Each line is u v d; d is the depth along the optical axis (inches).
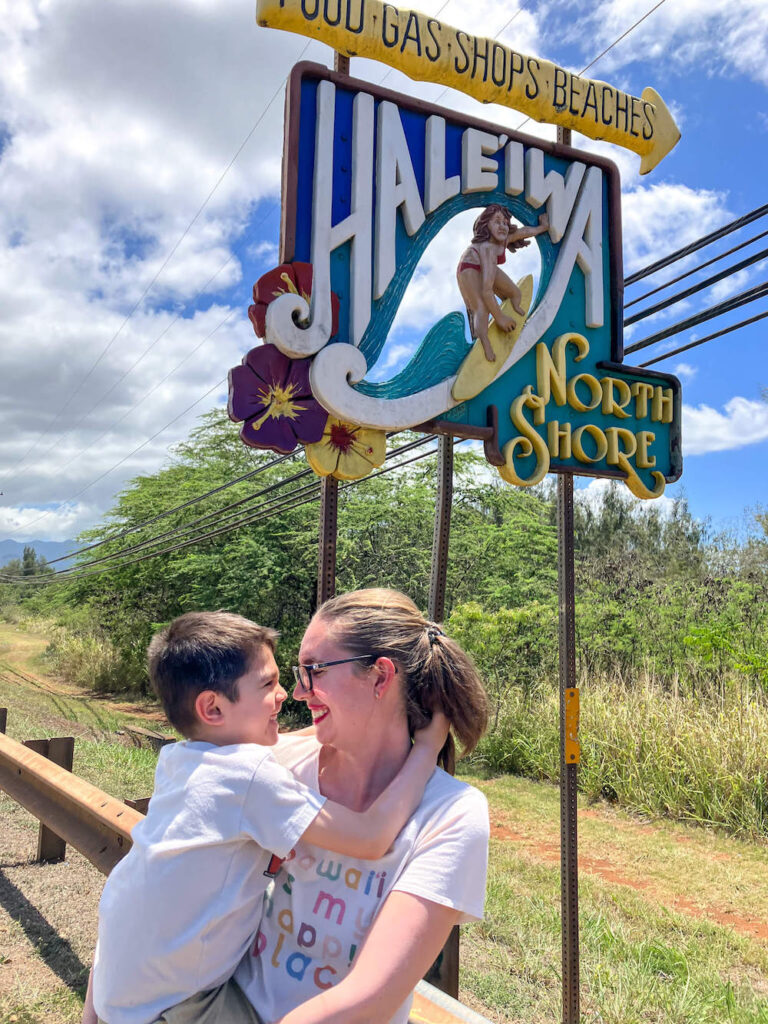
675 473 168.7
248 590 647.8
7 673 1062.4
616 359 161.5
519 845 313.1
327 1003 44.1
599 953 198.8
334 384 123.1
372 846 50.0
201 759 54.0
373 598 59.2
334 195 130.0
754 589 532.7
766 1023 168.2
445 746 63.2
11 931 156.9
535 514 740.0
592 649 532.4
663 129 168.4
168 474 851.4
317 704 56.7
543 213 154.4
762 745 348.8
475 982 174.9
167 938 50.4
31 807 169.3
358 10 131.9
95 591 886.4
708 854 307.3
